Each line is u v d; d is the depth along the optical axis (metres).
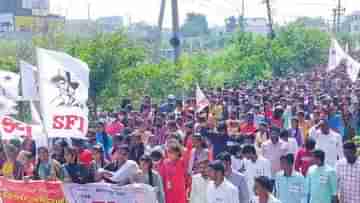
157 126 18.61
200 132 17.52
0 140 14.39
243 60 44.91
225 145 16.58
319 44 57.84
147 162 12.45
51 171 13.05
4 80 15.34
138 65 28.30
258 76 44.84
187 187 14.48
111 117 21.17
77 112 12.08
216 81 39.47
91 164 13.22
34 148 14.25
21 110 19.77
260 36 48.72
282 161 12.41
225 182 10.97
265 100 25.92
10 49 33.22
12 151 13.87
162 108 24.41
